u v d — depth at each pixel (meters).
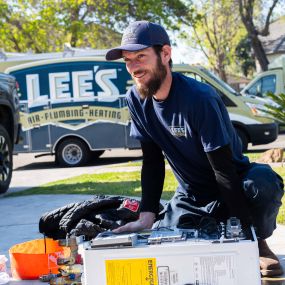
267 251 4.20
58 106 13.86
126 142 13.71
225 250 2.94
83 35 28.20
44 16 27.27
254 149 15.42
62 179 11.14
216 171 3.44
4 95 9.07
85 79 13.75
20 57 13.95
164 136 3.67
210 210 3.73
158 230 3.32
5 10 27.42
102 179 10.32
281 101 12.09
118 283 3.01
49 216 4.58
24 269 4.44
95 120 13.77
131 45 3.30
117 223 4.33
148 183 3.92
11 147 9.56
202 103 3.34
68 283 3.89
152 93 3.39
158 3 27.47
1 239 5.95
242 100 13.63
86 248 3.05
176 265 2.97
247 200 3.67
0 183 9.23
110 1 27.31
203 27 39.81
